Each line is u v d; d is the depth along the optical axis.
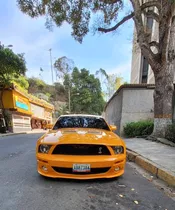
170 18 9.49
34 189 3.53
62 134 4.41
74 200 3.12
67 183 3.84
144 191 3.62
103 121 5.93
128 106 14.02
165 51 9.53
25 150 7.92
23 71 17.88
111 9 12.18
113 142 4.06
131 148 7.52
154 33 17.94
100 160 3.78
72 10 11.67
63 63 45.31
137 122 13.00
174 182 3.89
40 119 33.09
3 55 15.88
